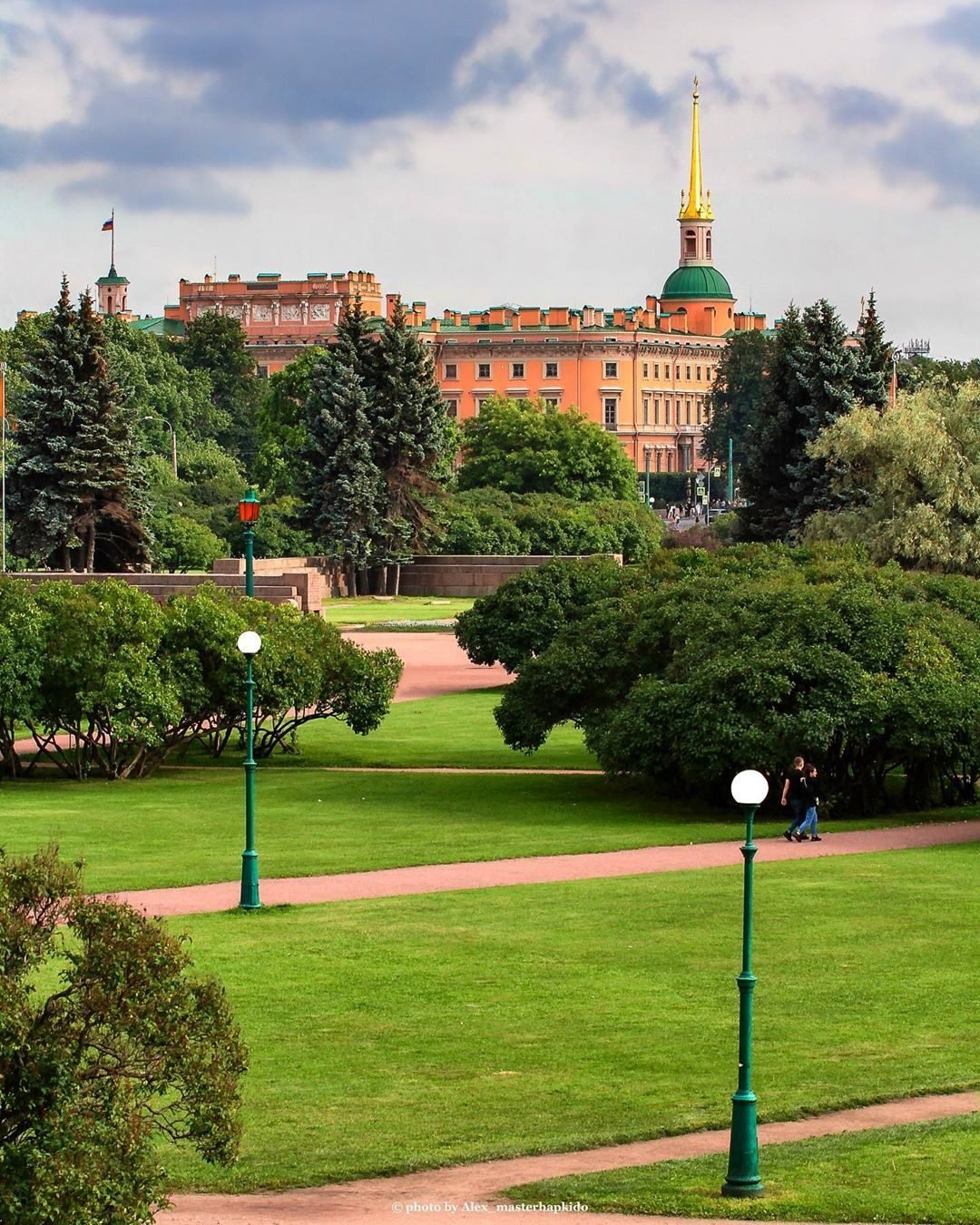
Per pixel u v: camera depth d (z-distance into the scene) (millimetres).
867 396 131125
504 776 63969
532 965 34969
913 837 51375
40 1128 18500
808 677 53375
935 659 54812
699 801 57625
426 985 33438
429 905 40812
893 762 57312
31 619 61531
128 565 131875
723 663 54094
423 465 156500
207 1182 23484
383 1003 32281
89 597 62969
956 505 100500
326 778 63656
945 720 53125
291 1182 23453
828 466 113062
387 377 154125
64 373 127938
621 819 54156
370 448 152875
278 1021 31078
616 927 38344
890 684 53719
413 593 155125
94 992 19594
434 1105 26781
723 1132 25531
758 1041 30016
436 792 59875
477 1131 25641
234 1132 20188
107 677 61094
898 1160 23688
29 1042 18938
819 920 39000
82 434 127312
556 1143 24953
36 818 54188
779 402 133250
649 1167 23688
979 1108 26672
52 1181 17984
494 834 51156
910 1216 21516
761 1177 23109
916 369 153375
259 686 63688
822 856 47781
